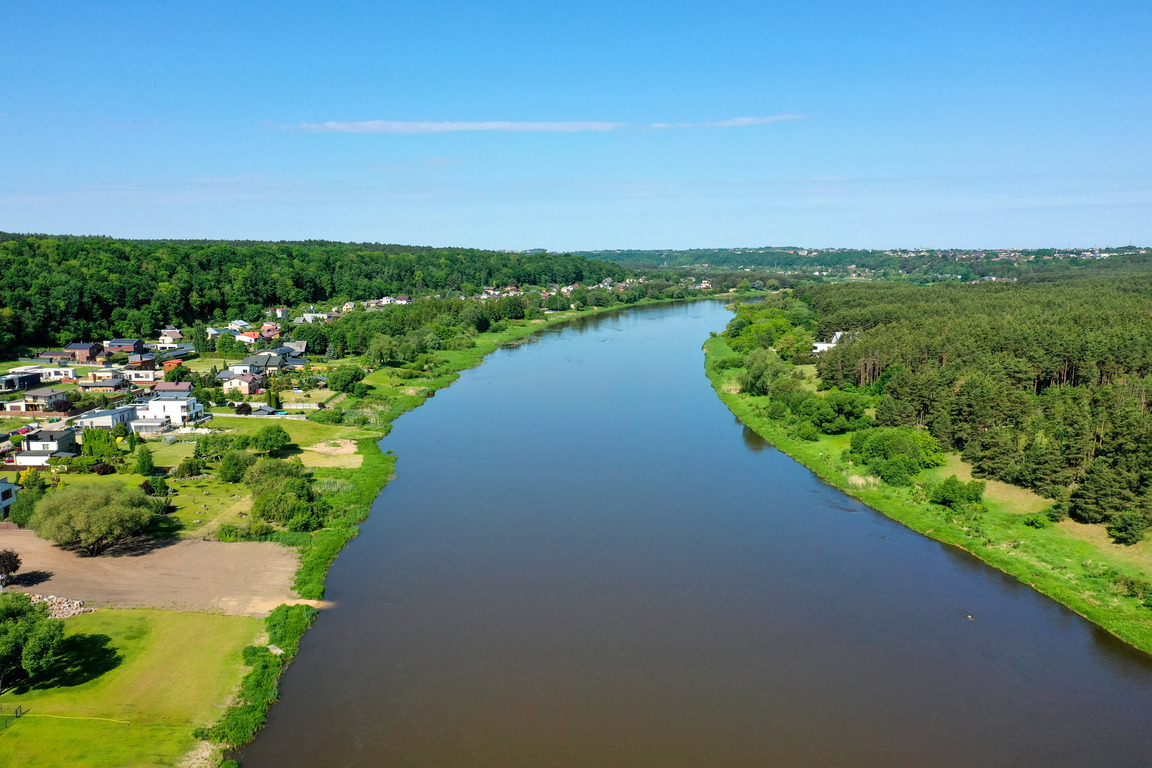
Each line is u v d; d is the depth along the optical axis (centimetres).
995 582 7606
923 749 5191
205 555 7719
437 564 7881
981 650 6406
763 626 6750
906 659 6275
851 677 6009
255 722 5234
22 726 4959
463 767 4916
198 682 5591
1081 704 5722
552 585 7450
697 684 5891
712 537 8650
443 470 11006
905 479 10075
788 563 8006
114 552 7694
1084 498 8506
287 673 5922
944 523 8881
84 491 7831
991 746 5234
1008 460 9819
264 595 6962
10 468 10256
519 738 5219
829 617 6919
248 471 9675
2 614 5538
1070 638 6600
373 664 6066
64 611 6438
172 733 5019
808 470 11125
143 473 10019
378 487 10119
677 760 5034
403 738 5191
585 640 6475
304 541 8175
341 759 4956
